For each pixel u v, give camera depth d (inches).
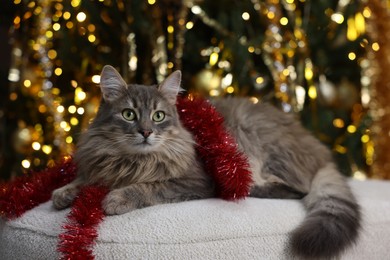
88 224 59.8
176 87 74.6
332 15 118.6
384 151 126.8
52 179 75.9
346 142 126.0
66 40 107.0
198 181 72.4
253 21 117.3
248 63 113.1
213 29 117.0
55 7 107.2
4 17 129.7
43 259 60.5
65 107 110.9
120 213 62.8
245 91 118.5
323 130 123.2
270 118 87.1
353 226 67.4
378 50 126.6
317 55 122.8
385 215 74.4
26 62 116.1
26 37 116.2
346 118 129.6
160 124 70.7
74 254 57.0
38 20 107.0
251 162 80.2
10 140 122.6
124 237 59.4
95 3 107.3
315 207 70.6
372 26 124.6
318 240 62.9
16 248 63.3
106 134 70.8
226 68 112.8
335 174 82.5
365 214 72.7
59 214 65.2
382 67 126.8
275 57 113.2
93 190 64.9
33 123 119.3
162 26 114.7
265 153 82.5
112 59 111.7
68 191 68.2
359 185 101.7
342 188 75.3
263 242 63.7
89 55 109.0
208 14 113.3
